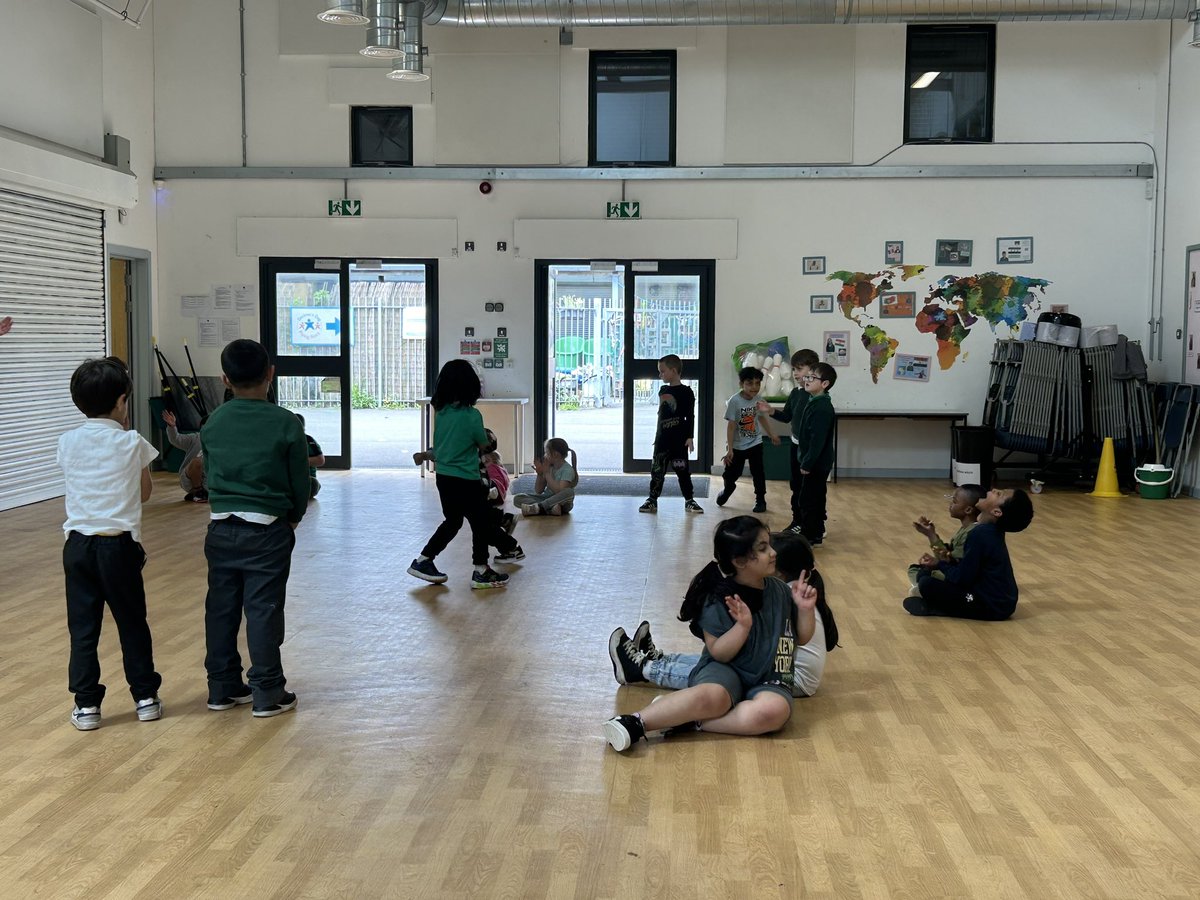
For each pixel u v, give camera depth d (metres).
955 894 2.67
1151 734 3.80
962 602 5.42
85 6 10.04
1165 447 10.36
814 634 4.19
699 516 8.87
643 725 3.63
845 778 3.40
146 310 11.39
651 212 11.38
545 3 9.70
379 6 8.50
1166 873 2.78
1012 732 3.83
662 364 9.00
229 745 3.66
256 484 3.88
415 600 5.83
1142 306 11.15
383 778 3.38
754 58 11.19
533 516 8.84
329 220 11.50
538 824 3.06
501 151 11.38
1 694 4.18
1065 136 11.10
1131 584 6.30
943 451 11.41
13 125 8.87
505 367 11.58
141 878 2.72
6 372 8.80
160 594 5.91
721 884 2.71
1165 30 10.80
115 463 3.74
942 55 11.18
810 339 11.41
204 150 11.52
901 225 11.25
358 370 17.17
